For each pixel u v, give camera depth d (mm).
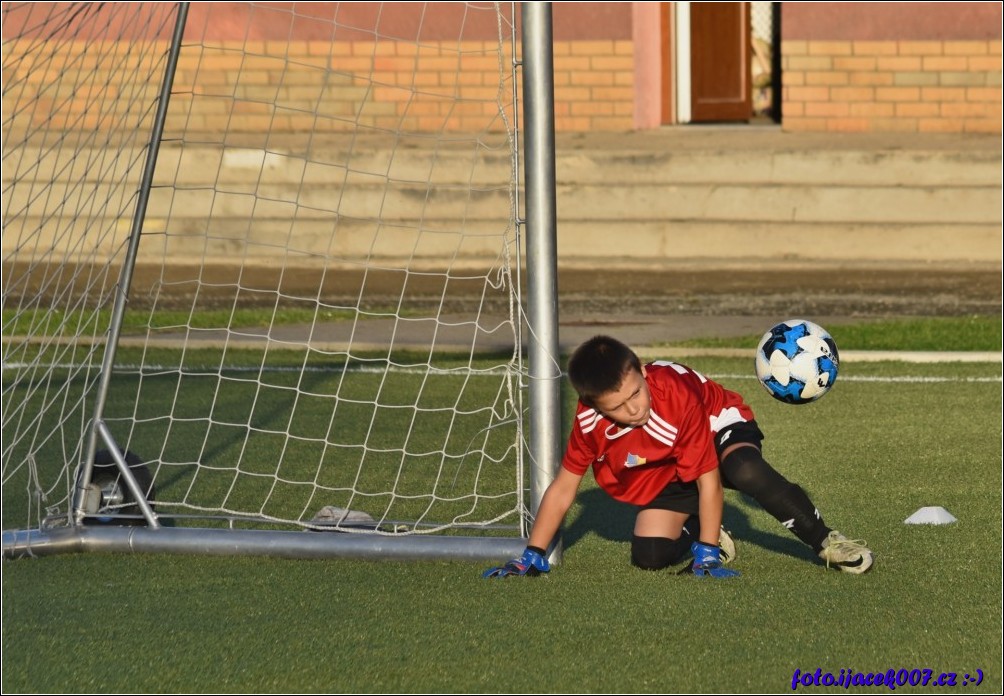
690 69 40375
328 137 36344
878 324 23359
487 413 16844
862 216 32438
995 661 8445
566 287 28906
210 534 10812
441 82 36625
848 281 29312
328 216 33375
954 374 19047
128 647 8734
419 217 33188
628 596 9609
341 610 9406
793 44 36688
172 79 11922
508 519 11945
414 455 14477
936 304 26234
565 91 37406
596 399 9188
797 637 8797
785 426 15898
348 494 13008
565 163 33750
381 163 33719
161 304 26625
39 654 8625
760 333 22922
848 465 13953
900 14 36188
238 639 8867
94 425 11727
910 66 36375
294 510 12398
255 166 33812
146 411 16812
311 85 37062
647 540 10133
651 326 24000
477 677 8188
